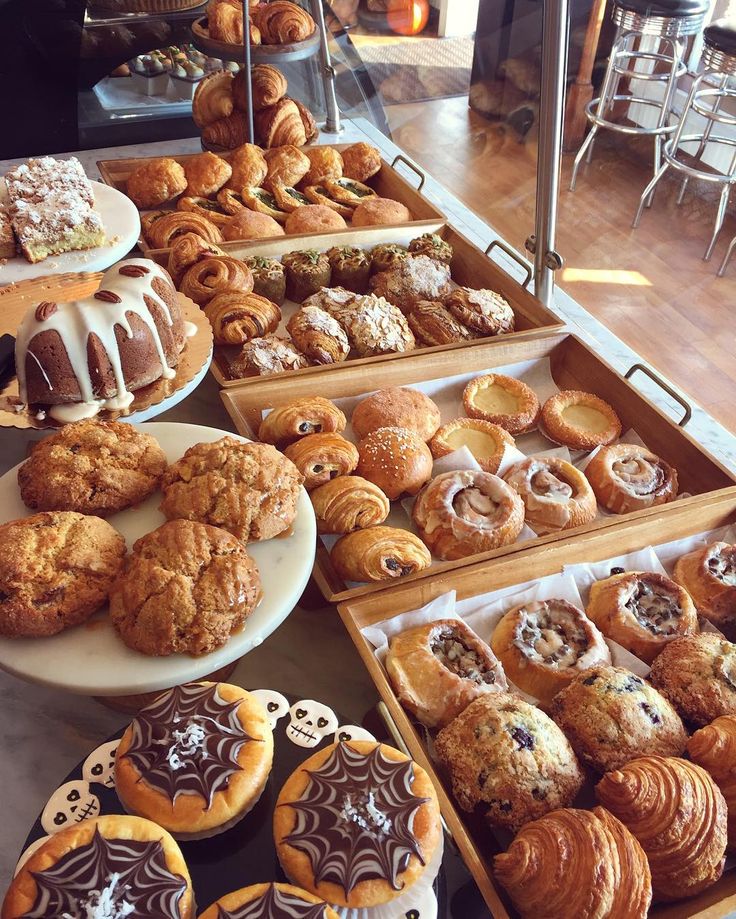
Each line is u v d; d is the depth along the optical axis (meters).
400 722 0.91
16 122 2.65
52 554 0.88
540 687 1.04
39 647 0.85
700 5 1.62
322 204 2.04
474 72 2.16
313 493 1.22
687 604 1.14
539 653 1.07
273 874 0.71
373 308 1.63
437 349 1.54
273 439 1.33
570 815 0.81
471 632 1.07
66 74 2.64
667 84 1.80
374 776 0.75
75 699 1.01
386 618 1.08
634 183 2.02
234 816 0.73
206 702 0.79
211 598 0.85
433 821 0.72
